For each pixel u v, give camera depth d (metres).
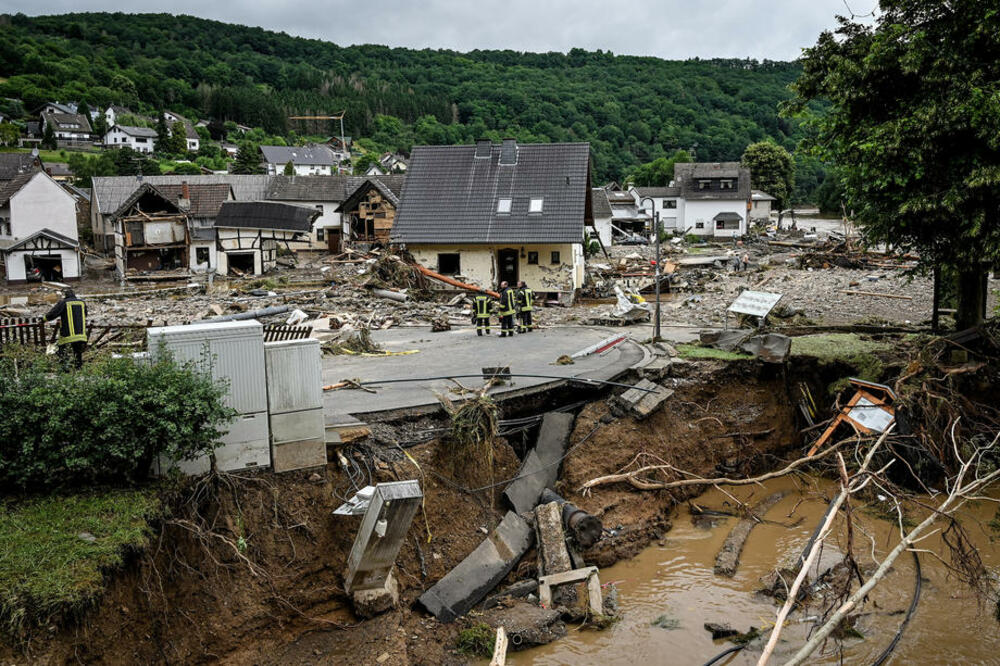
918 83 17.81
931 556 13.70
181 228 48.50
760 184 87.56
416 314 28.28
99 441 9.31
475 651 10.34
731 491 16.44
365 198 53.94
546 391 15.55
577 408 15.92
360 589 10.45
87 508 9.11
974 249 17.11
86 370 10.19
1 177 66.88
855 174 19.42
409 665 9.77
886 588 12.61
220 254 47.34
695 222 74.56
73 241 50.06
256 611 9.73
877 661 10.56
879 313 26.23
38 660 7.26
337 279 38.50
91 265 55.88
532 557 12.63
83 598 7.66
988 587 12.52
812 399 18.44
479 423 13.20
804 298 29.61
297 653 9.66
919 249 20.20
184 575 9.40
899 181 17.31
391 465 11.95
